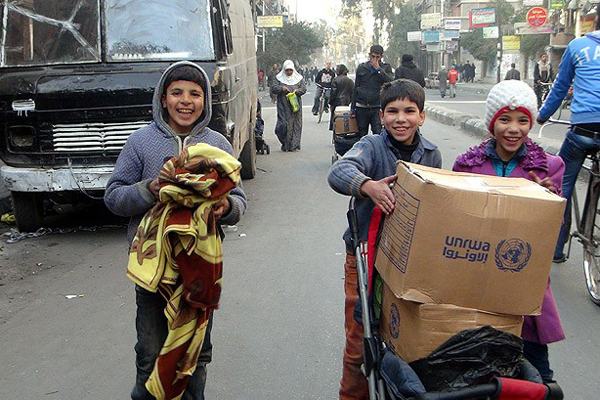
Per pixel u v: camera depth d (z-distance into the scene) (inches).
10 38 280.8
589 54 191.0
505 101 115.6
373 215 110.8
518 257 91.4
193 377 122.8
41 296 218.8
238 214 119.3
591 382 153.2
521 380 92.1
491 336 91.6
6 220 326.6
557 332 110.6
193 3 285.6
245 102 399.5
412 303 94.5
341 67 523.5
